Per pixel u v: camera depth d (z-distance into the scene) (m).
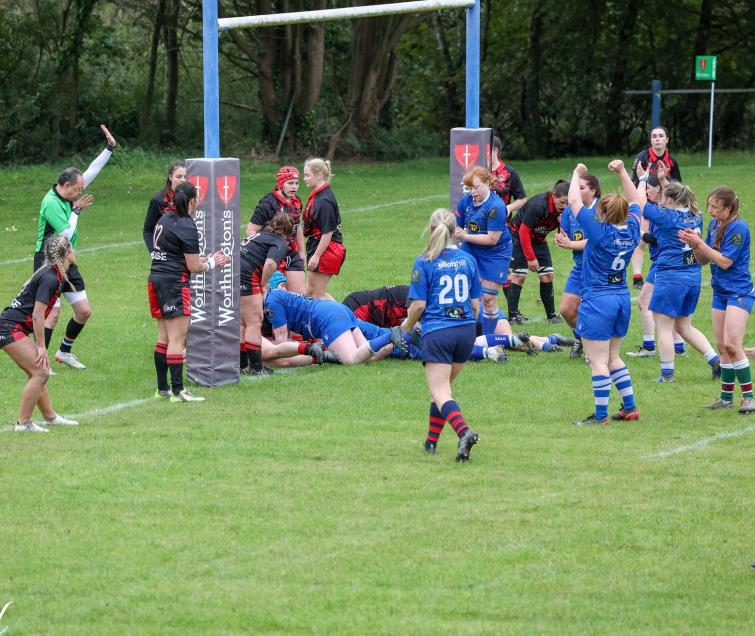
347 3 138.62
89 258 67.44
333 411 35.47
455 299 30.08
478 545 23.73
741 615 20.48
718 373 39.66
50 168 125.44
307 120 140.75
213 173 38.25
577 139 159.62
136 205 94.88
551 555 23.23
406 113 170.00
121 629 19.72
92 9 137.12
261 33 137.75
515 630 19.69
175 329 36.53
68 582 21.80
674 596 21.33
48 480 28.09
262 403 36.62
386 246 71.38
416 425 33.84
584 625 19.95
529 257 48.44
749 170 117.12
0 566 22.59
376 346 41.97
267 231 40.66
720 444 31.69
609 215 32.69
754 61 154.38
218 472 28.86
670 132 158.38
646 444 31.69
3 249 70.75
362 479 28.30
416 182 114.75
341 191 105.94
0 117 131.38
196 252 35.94
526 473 28.88
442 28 160.12
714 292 35.62
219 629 19.75
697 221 37.81
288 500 26.61
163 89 152.25
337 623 19.94
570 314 42.31
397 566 22.61
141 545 23.72
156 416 34.94
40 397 33.22
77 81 135.38
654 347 43.44
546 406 36.09
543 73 156.50
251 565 22.64
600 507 26.17
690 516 25.56
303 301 42.97
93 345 45.47
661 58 155.38
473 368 41.59
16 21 132.88
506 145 160.88
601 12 151.25
